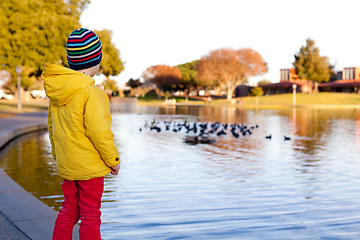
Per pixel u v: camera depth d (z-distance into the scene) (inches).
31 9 1368.1
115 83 1966.0
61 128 116.5
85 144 116.0
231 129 815.1
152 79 4749.0
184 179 343.9
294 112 1733.5
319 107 2338.8
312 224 219.1
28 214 183.0
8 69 1373.0
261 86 4419.3
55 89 112.0
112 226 215.9
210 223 221.5
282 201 270.7
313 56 3597.4
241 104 2751.0
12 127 708.0
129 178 348.2
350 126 963.3
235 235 201.0
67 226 124.0
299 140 665.6
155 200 271.6
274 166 414.3
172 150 539.8
